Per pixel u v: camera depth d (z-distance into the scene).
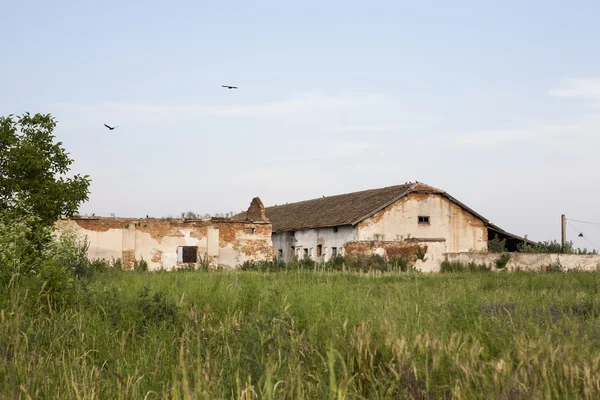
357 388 5.76
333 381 3.86
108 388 5.57
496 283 19.55
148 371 6.21
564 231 46.06
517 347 6.45
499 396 4.91
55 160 22.86
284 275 25.31
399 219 42.34
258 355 5.98
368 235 41.59
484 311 9.15
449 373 5.79
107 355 7.11
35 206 21.30
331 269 31.69
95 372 6.08
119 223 38.12
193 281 15.36
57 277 10.16
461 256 36.81
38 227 18.98
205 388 4.80
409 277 22.88
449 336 7.36
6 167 21.62
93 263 32.50
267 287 11.96
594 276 21.23
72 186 22.67
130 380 5.69
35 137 22.69
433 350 6.31
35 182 21.62
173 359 6.73
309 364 6.35
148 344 7.59
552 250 41.66
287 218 53.28
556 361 5.81
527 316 8.98
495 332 7.48
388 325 7.38
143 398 5.38
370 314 8.75
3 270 10.65
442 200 43.59
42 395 5.42
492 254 35.91
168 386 5.65
